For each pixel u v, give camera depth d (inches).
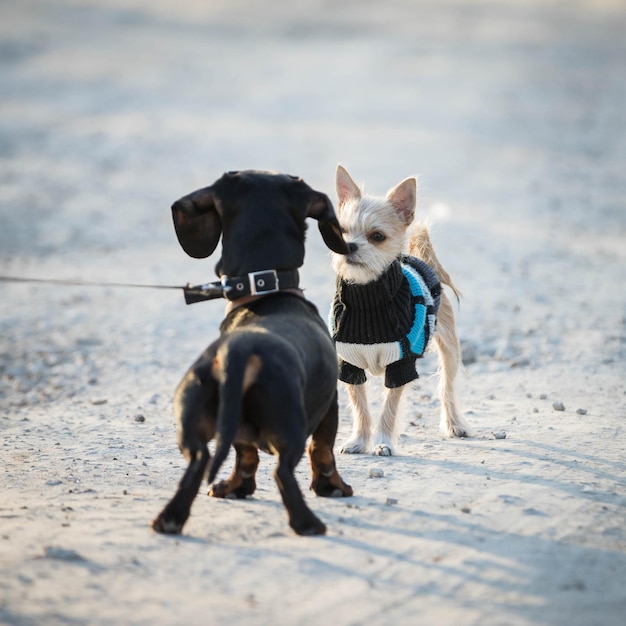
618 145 1489.9
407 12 3221.0
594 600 230.2
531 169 1289.4
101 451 381.4
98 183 1170.0
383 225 361.4
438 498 307.0
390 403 378.9
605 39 2659.9
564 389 476.1
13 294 729.6
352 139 1439.5
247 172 310.2
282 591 231.1
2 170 1237.1
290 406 258.8
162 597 226.5
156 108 1695.4
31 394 505.4
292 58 2301.9
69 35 2544.3
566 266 796.0
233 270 299.0
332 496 307.6
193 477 263.7
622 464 349.4
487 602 227.8
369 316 356.2
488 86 1968.5
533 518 287.3
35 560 246.7
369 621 216.8
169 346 591.5
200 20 2928.2
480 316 638.5
